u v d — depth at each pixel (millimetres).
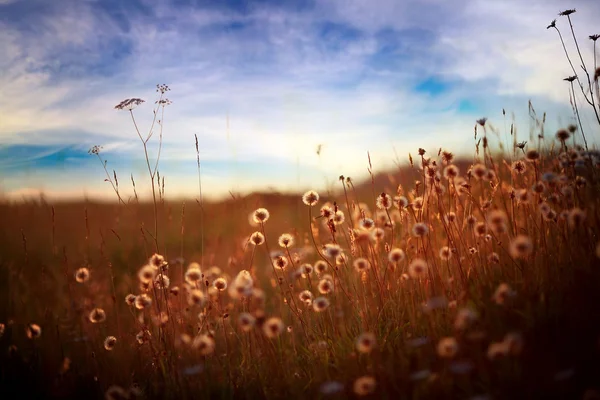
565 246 473
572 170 515
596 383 336
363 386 378
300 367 503
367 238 550
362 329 510
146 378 511
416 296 543
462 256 566
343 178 603
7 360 510
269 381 481
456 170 527
